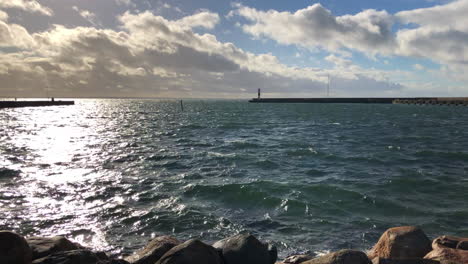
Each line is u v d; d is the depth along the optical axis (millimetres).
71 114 77312
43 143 28609
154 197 12906
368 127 45344
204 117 68812
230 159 21094
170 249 5367
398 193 13250
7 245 4910
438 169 17938
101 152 24000
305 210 11406
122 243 9031
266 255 6008
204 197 12922
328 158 21422
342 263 5051
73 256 5121
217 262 5352
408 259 5309
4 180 15188
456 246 6125
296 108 121500
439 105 142625
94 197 12891
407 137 33406
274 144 28234
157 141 30578
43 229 9852
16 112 80938
